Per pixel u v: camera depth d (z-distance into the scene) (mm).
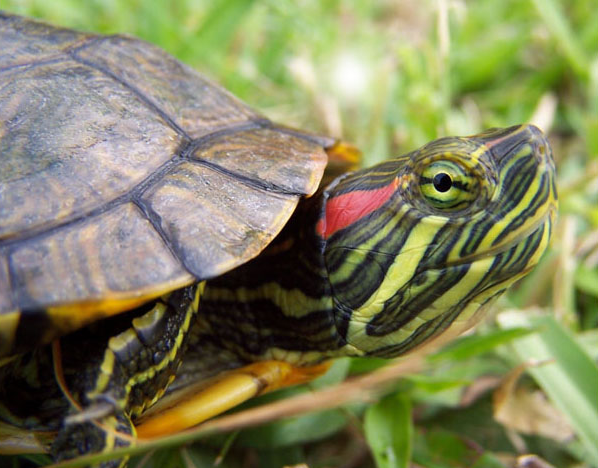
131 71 327
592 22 480
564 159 418
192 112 326
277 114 412
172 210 303
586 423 331
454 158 302
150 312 303
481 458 330
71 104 313
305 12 463
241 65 424
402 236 308
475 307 314
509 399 343
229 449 332
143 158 310
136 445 299
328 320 317
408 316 313
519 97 443
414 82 418
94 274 294
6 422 304
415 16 534
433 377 343
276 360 325
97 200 302
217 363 329
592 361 337
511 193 303
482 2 500
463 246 305
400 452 326
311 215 318
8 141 305
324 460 337
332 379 339
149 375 304
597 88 423
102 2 434
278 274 322
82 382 299
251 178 313
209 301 328
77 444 299
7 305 291
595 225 382
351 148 340
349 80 421
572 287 368
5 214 298
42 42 326
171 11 469
